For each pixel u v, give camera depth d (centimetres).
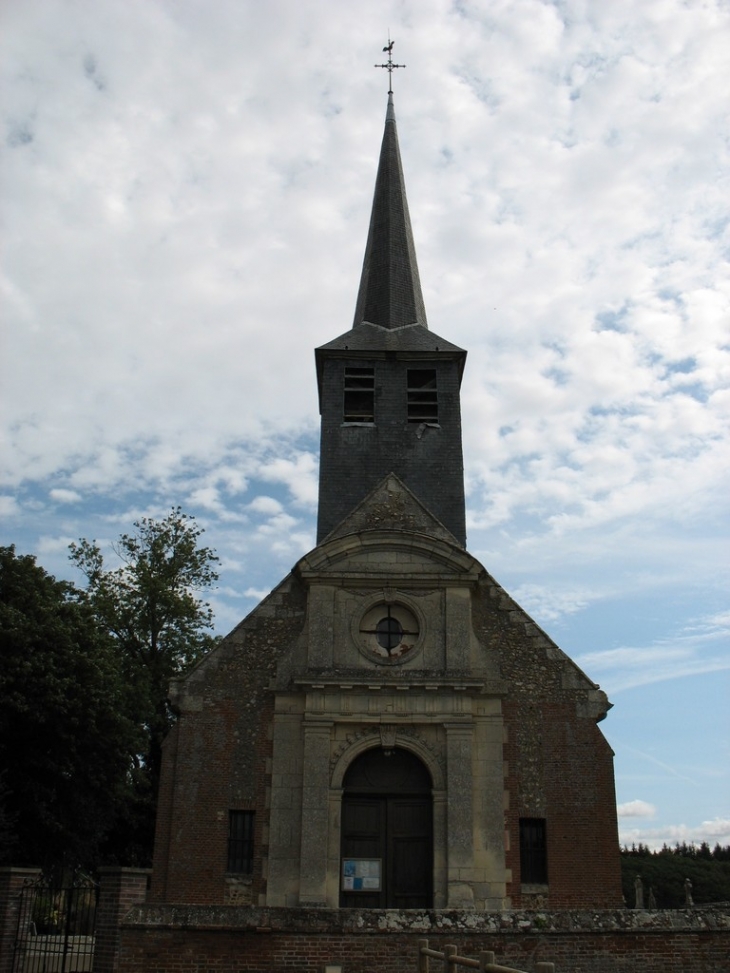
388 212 2734
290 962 1080
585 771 1709
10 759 2356
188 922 1092
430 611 1797
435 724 1712
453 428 2241
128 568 3203
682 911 1149
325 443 2216
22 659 2348
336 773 1688
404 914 1112
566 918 1123
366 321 2550
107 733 2516
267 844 1652
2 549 2558
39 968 1566
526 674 1780
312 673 1730
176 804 1680
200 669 1783
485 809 1669
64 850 2461
